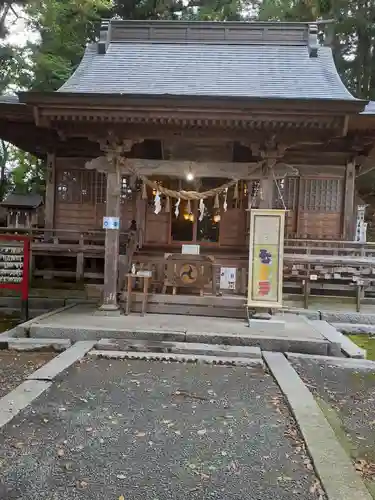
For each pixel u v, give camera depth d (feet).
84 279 35.68
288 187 36.27
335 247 33.45
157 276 31.73
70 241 37.81
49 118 24.35
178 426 13.00
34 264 35.12
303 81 29.91
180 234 38.29
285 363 19.49
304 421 13.25
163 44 35.55
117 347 21.26
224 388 16.48
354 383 17.69
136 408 14.32
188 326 23.81
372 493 9.71
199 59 33.32
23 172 82.28
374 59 60.85
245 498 9.37
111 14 68.13
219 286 30.01
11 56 58.59
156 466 10.61
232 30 35.32
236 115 23.27
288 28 34.96
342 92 28.12
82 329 22.38
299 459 11.14
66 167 37.86
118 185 26.40
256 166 25.45
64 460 10.75
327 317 30.12
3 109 30.25
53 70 54.95
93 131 25.45
